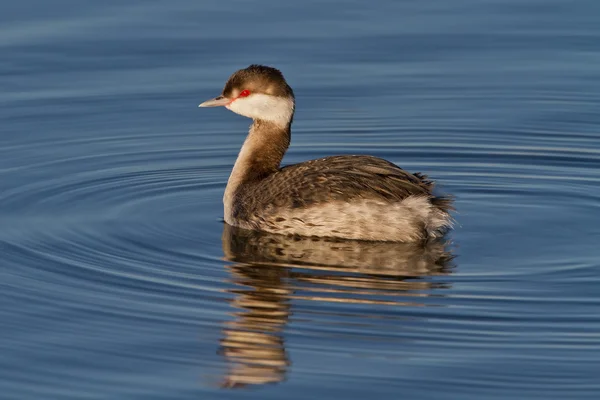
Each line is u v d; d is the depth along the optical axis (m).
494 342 11.51
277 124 15.31
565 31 22.30
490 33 22.17
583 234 14.54
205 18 22.62
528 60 21.14
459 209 15.56
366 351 11.31
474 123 18.97
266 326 11.84
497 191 16.34
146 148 18.14
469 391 10.60
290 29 22.20
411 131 18.72
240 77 15.27
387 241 14.05
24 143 18.05
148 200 15.99
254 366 11.06
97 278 13.13
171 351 11.38
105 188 16.42
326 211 14.05
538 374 10.89
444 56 21.27
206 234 14.58
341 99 19.81
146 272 13.31
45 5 22.94
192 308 12.32
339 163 14.58
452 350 11.33
